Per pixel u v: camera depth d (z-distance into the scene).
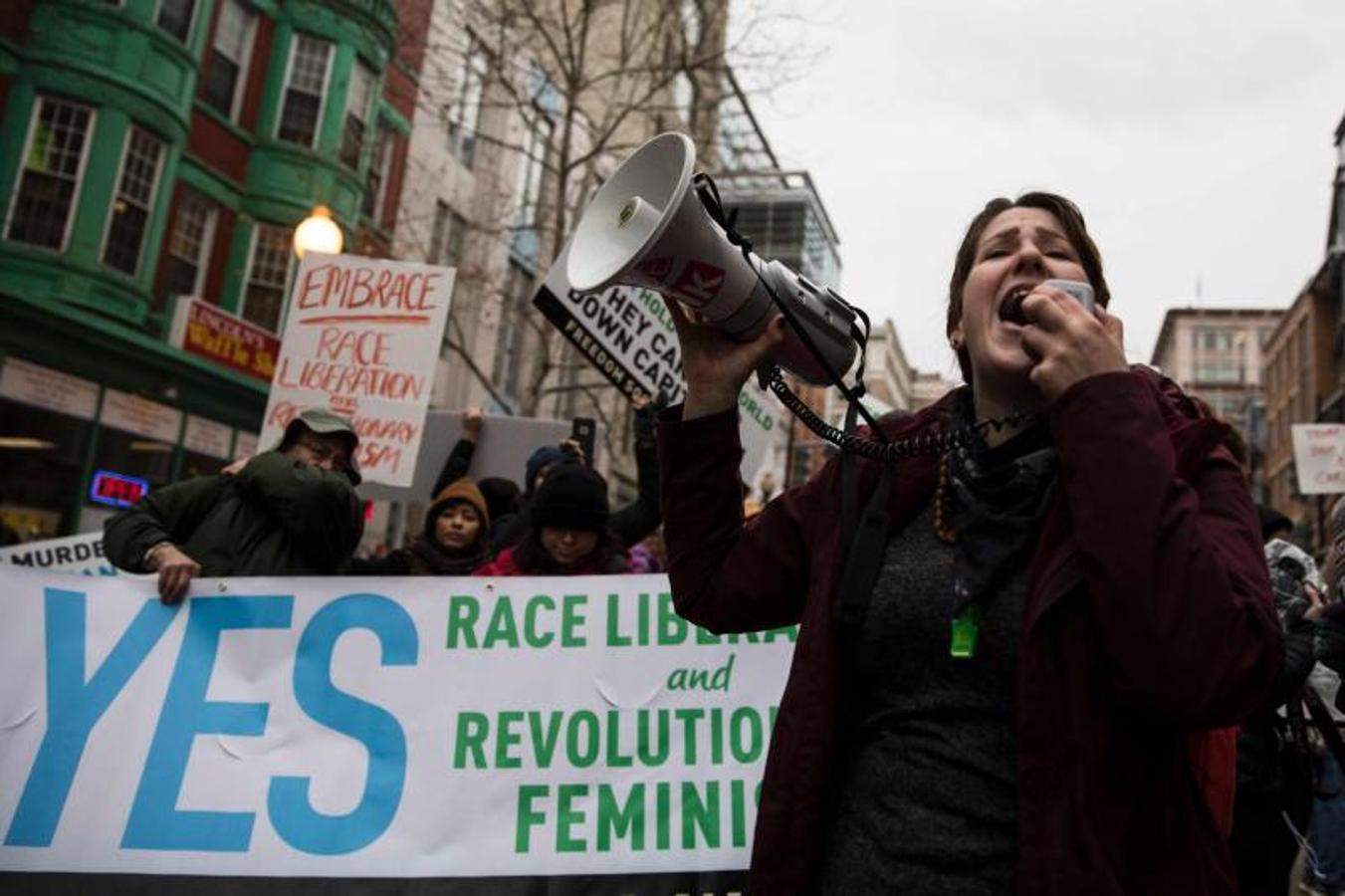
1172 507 1.18
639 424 5.00
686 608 1.72
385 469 5.34
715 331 1.71
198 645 3.09
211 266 16.92
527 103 15.39
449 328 20.66
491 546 5.15
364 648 3.08
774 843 1.42
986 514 1.39
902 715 1.40
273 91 17.66
